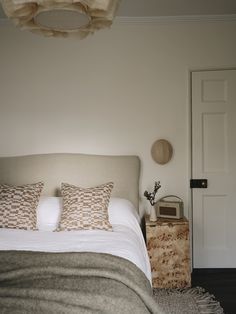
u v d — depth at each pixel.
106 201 2.60
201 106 3.20
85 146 3.21
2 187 2.70
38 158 3.16
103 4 1.43
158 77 3.17
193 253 3.21
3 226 2.44
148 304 1.33
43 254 1.64
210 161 3.21
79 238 2.14
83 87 3.20
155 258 2.76
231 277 3.01
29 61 3.21
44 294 1.24
